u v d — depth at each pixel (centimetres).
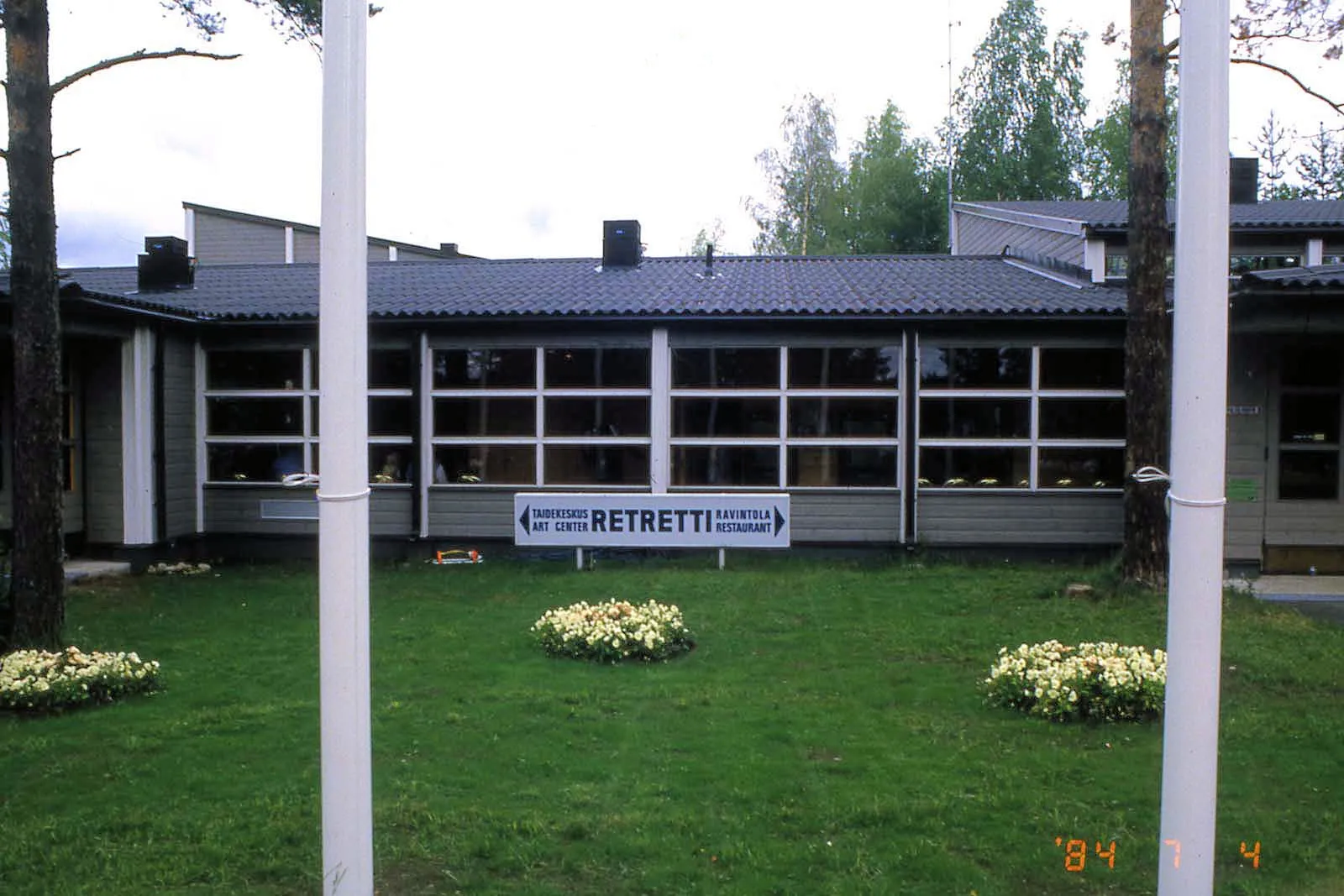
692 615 998
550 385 1387
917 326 1337
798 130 3738
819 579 1190
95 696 723
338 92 360
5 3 797
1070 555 1334
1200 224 347
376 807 529
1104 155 3731
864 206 3694
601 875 458
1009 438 1345
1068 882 450
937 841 489
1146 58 1022
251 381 1445
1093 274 1562
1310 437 1248
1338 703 712
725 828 504
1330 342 1242
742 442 1365
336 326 363
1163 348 1057
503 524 1385
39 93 809
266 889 446
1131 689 666
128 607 1072
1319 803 538
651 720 671
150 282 1620
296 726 663
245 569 1354
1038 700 677
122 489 1331
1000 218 2038
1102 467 1341
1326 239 1614
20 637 806
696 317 1327
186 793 553
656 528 1280
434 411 1397
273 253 2523
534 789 555
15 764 598
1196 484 350
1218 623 352
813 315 1312
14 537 816
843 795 542
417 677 779
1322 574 1242
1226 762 595
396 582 1205
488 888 445
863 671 795
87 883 452
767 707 701
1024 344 1339
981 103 3712
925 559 1331
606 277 1631
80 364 1333
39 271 812
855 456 1360
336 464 366
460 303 1405
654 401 1363
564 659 832
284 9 895
